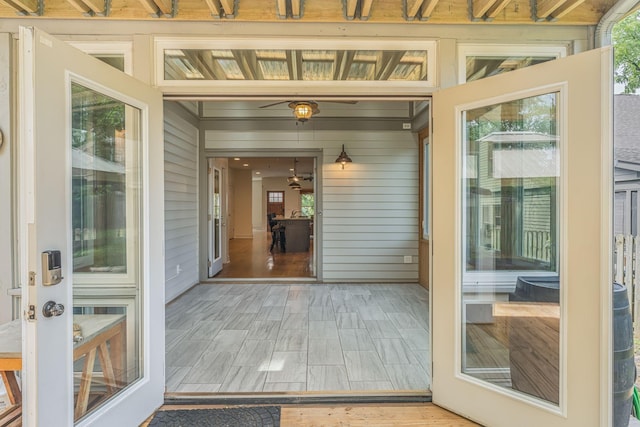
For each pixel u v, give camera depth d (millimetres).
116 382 1959
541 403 1761
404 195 5484
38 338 1403
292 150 5500
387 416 2014
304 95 2203
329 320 3680
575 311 1664
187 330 3377
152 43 2180
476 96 1966
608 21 2176
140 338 2059
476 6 2180
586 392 1631
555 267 1906
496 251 2166
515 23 2234
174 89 2182
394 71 2203
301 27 2199
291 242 9234
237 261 7582
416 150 5480
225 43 2195
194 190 5375
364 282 5488
